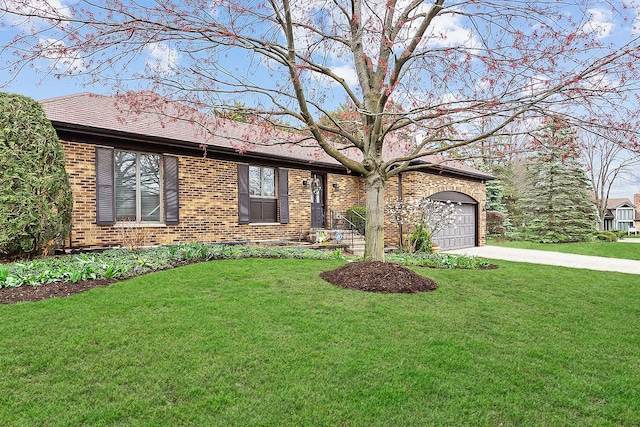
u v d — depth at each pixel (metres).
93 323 3.98
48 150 6.92
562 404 2.79
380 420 2.54
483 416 2.61
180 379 2.97
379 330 4.05
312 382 2.98
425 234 12.35
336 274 6.19
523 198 23.25
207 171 10.50
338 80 6.05
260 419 2.52
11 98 6.63
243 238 11.26
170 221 9.75
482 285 6.65
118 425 2.44
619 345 3.96
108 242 8.79
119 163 9.16
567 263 11.51
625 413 2.70
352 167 6.31
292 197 12.58
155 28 4.57
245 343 3.62
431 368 3.25
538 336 4.14
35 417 2.48
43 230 6.80
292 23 5.58
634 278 8.24
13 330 3.74
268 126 6.32
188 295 5.09
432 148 7.09
